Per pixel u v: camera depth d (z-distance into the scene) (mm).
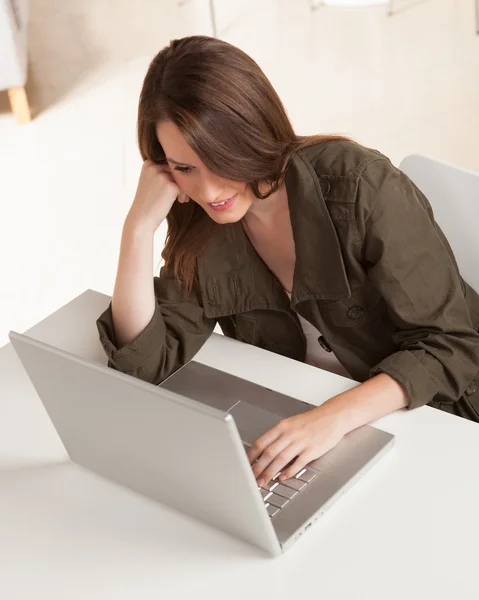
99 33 4609
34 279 3094
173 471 1167
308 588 1104
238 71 1311
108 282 3031
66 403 1236
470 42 4168
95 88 4160
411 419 1354
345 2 4070
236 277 1607
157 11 4750
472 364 1458
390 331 1586
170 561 1167
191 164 1349
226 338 1596
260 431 1354
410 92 3848
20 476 1341
